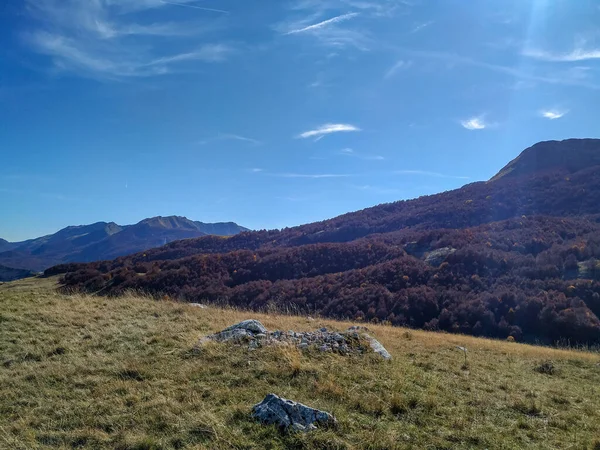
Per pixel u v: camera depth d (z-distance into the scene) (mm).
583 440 6340
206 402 6566
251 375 7789
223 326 12312
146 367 8148
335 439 5402
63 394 6922
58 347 9242
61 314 12180
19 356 8688
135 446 5199
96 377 7641
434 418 6617
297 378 7723
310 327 14656
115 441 5379
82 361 8469
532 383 10078
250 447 5215
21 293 16688
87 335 10375
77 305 13992
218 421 5789
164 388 7188
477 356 13125
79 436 5473
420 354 11680
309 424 5719
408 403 7012
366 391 7438
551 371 12078
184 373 7832
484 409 7379
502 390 8953
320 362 8766
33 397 6758
